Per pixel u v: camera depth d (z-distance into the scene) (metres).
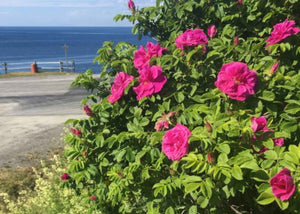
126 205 3.51
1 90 18.19
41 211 5.21
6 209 5.70
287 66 2.94
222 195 2.19
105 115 3.04
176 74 2.88
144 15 3.88
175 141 2.21
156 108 2.86
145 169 2.66
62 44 181.25
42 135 9.39
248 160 2.04
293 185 1.81
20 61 81.75
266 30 3.41
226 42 3.20
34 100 14.80
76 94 15.98
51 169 6.80
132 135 2.86
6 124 10.73
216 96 2.48
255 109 2.41
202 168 2.15
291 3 3.43
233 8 3.56
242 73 2.23
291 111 2.36
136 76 3.21
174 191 2.55
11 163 7.55
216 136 2.21
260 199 1.92
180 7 3.55
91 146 3.16
